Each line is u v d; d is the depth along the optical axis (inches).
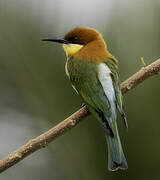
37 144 316.5
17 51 577.6
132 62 526.0
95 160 520.4
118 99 361.1
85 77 382.6
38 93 569.0
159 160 498.0
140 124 502.3
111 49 532.7
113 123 355.9
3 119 574.6
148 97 503.8
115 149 343.9
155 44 530.3
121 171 503.8
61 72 562.3
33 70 572.4
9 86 589.6
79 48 416.5
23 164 554.9
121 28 538.6
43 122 564.1
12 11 579.2
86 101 373.7
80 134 527.2
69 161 534.0
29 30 574.6
